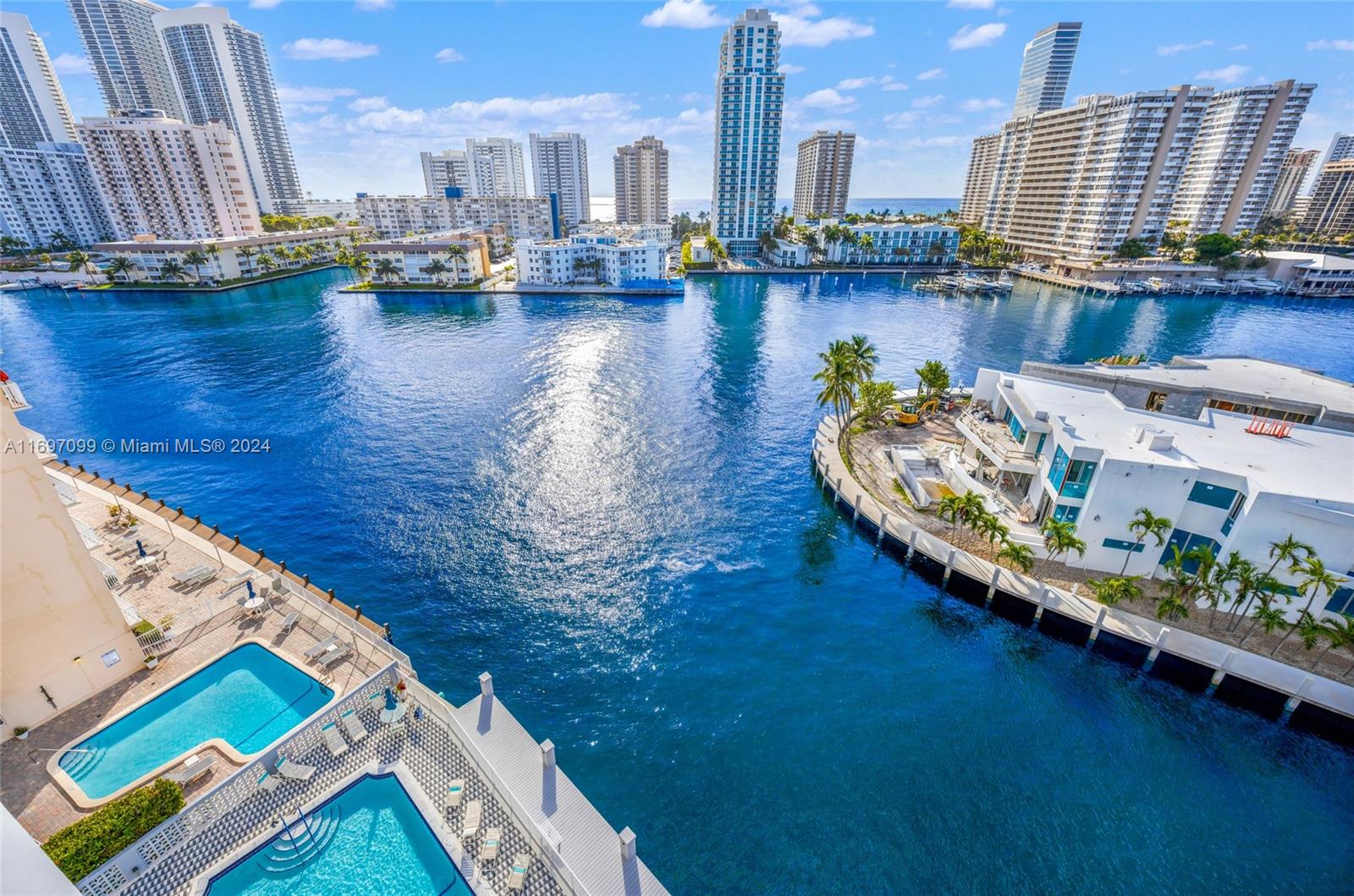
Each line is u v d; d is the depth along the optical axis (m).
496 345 106.50
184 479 57.41
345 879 20.12
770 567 45.53
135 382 84.56
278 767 23.19
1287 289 163.12
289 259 189.50
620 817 27.31
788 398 82.12
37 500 23.52
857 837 26.84
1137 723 33.25
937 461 59.50
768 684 35.03
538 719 32.28
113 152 183.25
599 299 152.88
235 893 19.50
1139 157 168.00
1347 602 35.06
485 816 22.59
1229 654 34.59
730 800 28.28
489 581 43.09
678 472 59.78
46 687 24.78
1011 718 33.28
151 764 23.52
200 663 28.31
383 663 28.69
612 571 44.47
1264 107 185.88
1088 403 52.69
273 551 46.06
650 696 33.97
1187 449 42.56
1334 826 28.09
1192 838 27.34
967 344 109.88
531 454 63.09
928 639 38.91
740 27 194.12
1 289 148.50
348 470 59.41
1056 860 26.22
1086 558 43.06
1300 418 56.44
